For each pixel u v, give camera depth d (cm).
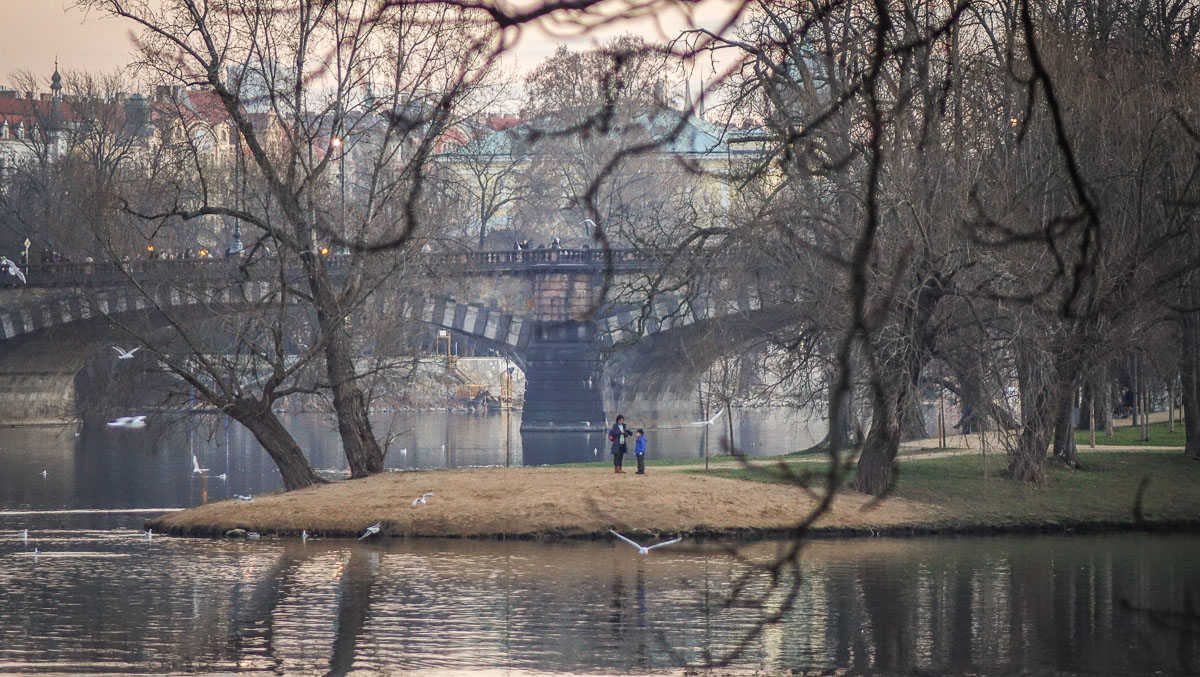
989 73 7525
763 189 8406
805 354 8944
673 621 5841
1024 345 7900
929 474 9556
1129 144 8038
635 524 8306
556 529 8275
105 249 9569
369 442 10169
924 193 7188
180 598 6341
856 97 3422
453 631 5612
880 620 5897
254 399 9812
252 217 9425
